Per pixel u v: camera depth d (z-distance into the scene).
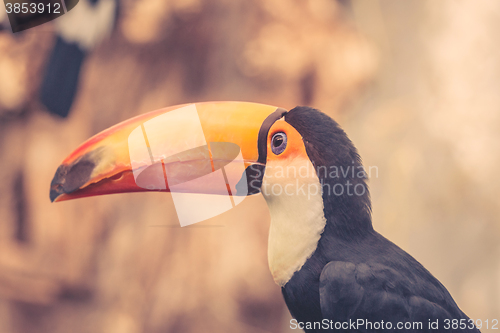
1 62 6.77
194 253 7.19
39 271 7.76
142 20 6.51
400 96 8.12
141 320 7.27
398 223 7.93
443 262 7.84
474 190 7.86
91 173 5.96
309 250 5.92
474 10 8.11
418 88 8.09
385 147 8.03
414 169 7.95
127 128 5.96
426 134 8.02
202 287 7.13
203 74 7.04
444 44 8.08
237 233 7.17
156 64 7.13
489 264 7.74
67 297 7.81
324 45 6.70
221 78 6.95
